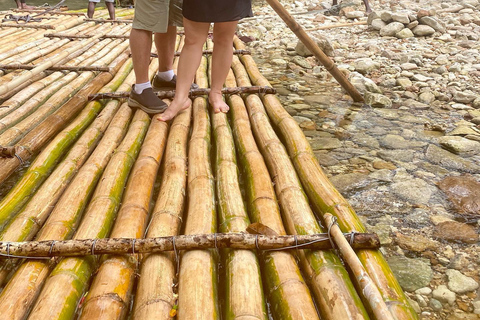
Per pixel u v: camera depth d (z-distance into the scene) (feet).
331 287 5.75
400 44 21.45
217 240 6.35
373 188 9.45
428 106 14.21
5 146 9.87
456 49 20.29
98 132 10.74
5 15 25.05
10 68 15.06
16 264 6.48
